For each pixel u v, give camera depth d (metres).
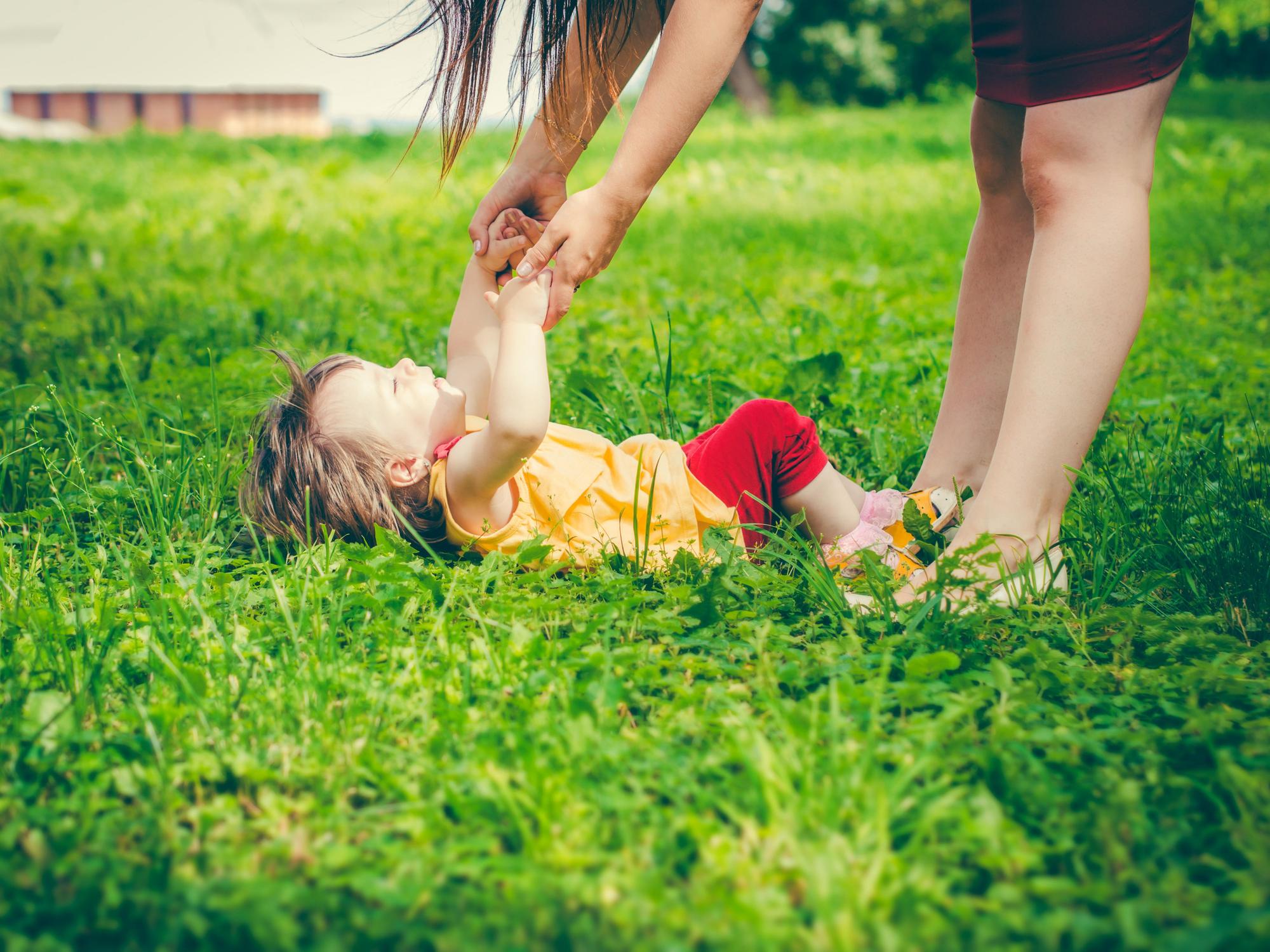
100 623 1.94
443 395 2.45
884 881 1.31
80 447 2.84
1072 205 2.09
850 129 19.17
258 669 1.82
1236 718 1.66
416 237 7.84
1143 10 2.00
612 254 2.31
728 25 2.12
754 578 2.14
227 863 1.36
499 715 1.67
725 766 1.56
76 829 1.42
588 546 2.36
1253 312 5.29
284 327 4.49
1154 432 3.22
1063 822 1.43
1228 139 13.31
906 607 2.09
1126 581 2.29
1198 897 1.29
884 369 3.91
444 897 1.29
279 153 14.91
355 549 2.25
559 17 2.24
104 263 6.35
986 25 2.15
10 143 16.06
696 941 1.23
